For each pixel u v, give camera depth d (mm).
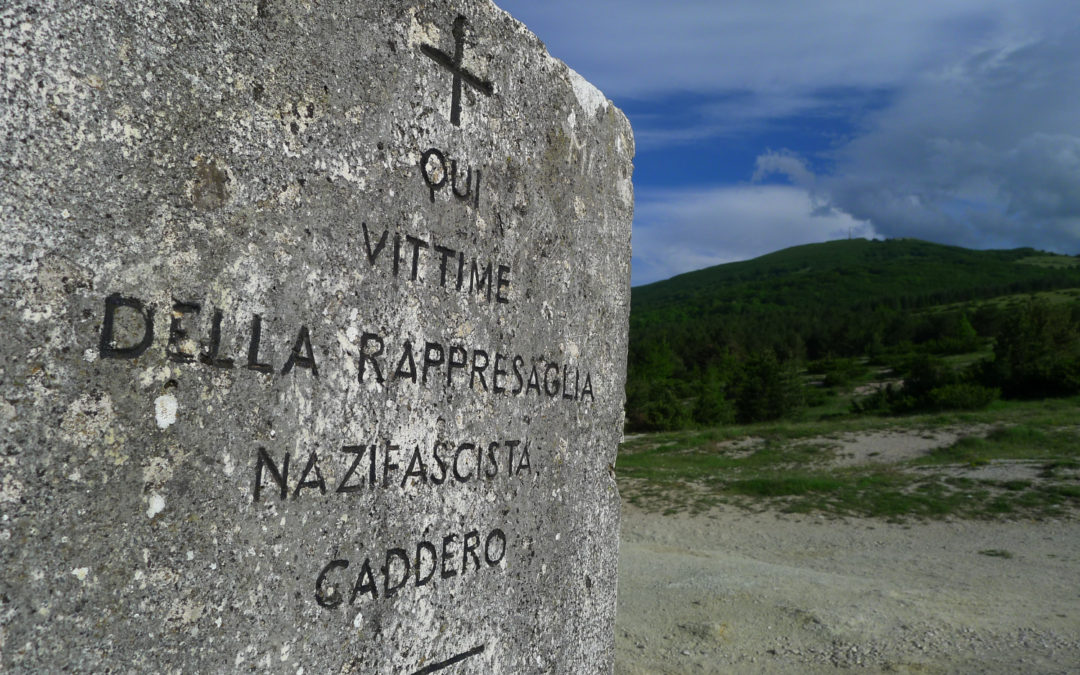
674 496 13227
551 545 2463
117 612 1271
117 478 1273
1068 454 14914
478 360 2098
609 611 2826
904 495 12461
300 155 1575
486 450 2137
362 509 1725
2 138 1145
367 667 1735
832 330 60719
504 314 2207
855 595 6867
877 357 50562
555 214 2457
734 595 6891
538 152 2365
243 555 1466
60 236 1206
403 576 1841
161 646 1331
